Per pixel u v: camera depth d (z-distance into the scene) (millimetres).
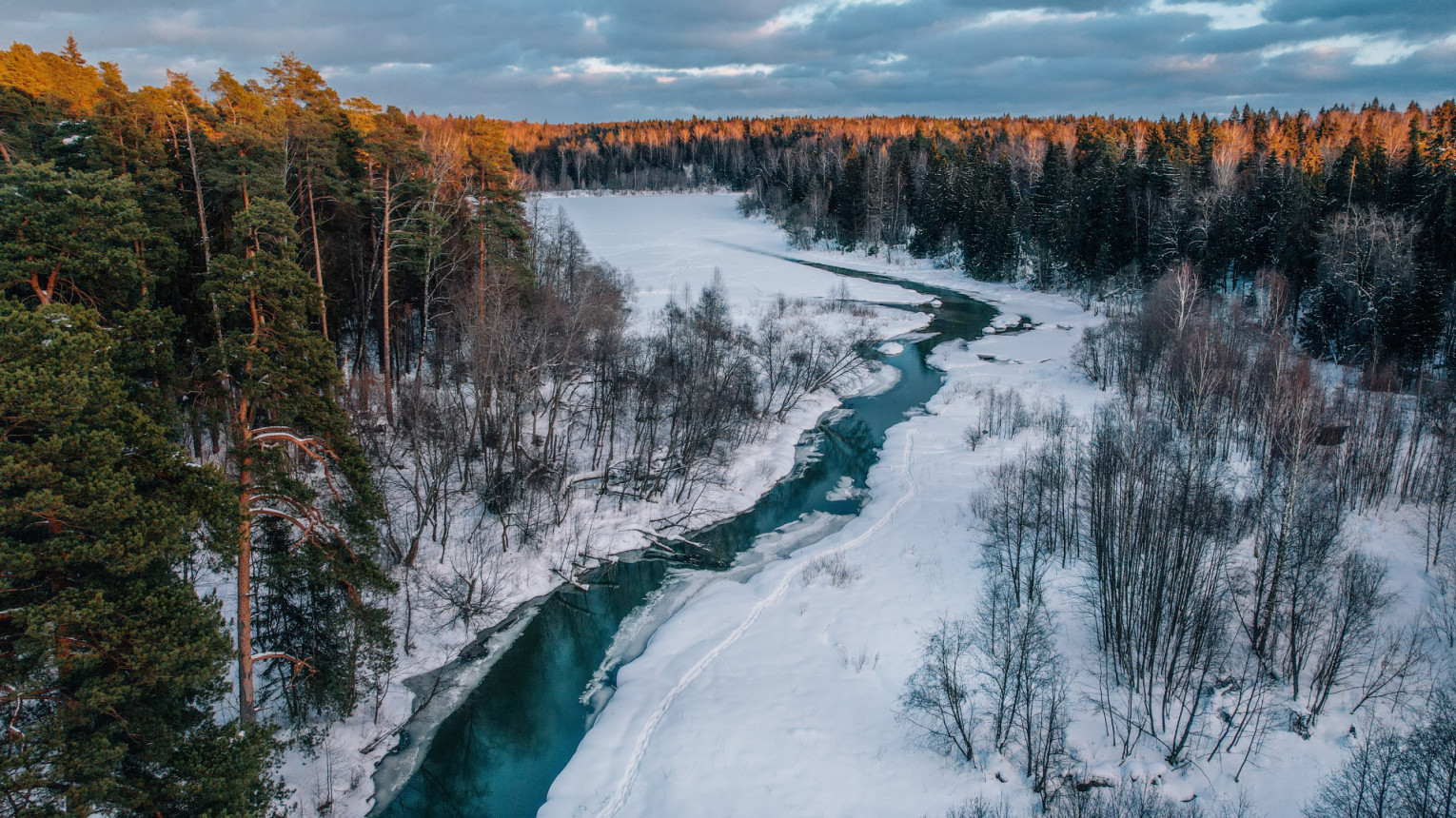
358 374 41844
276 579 23688
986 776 24078
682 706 28109
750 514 44656
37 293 20438
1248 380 49875
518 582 35656
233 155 32094
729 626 33125
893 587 35500
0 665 13672
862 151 163500
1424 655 26844
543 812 23906
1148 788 23422
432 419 38750
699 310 68688
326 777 24312
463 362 42188
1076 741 25109
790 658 30703
